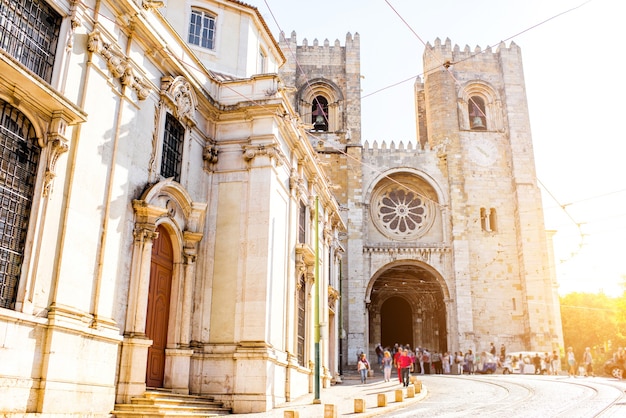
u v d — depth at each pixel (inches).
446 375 1455.5
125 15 627.2
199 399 676.7
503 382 1079.6
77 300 526.9
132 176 634.2
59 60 530.6
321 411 641.6
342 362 1622.8
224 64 940.0
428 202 1935.3
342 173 1913.1
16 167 484.7
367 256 1823.3
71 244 522.6
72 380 503.5
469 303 1736.0
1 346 440.1
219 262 762.8
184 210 719.7
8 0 490.9
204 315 740.0
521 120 1957.4
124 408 564.4
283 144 866.8
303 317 944.3
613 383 978.1
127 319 604.1
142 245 626.8
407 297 2018.9
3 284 462.9
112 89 602.5
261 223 759.1
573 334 2797.7
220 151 808.3
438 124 1963.6
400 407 679.1
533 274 1771.7
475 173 1921.8
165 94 696.4
